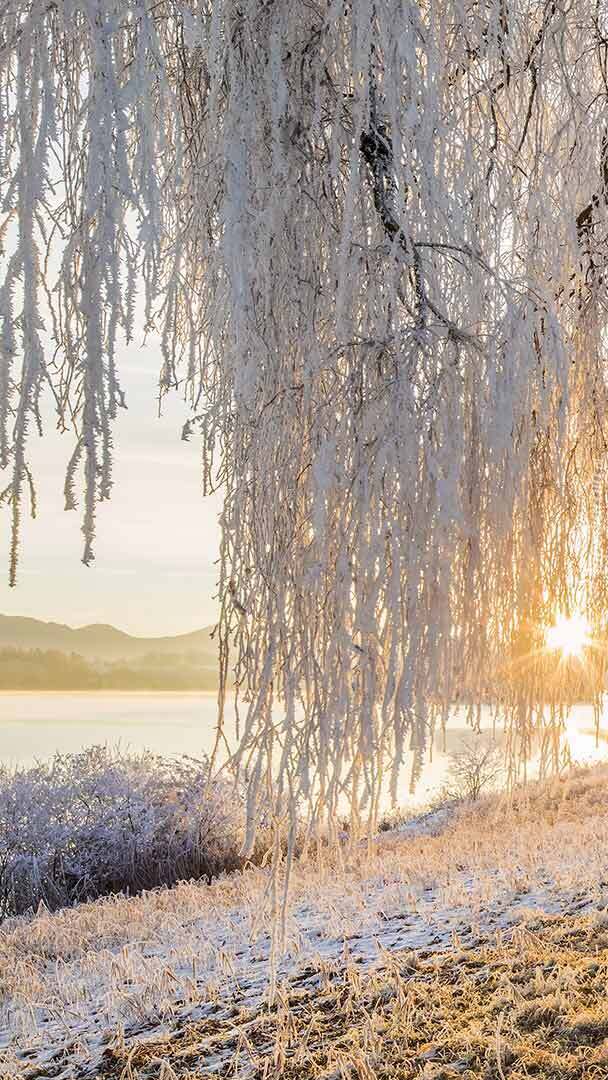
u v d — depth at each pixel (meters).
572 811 13.79
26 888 13.65
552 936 6.26
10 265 2.44
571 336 4.09
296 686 3.29
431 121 3.20
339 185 3.42
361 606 3.12
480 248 3.49
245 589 3.44
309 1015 5.74
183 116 3.50
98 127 2.54
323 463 3.06
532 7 4.07
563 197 4.00
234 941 7.93
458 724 3.93
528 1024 4.95
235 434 3.42
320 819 3.35
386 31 3.12
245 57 3.22
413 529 3.11
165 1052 5.61
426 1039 5.05
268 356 3.26
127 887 13.77
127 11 2.74
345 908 8.41
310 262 3.39
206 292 3.56
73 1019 6.68
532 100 3.87
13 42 2.73
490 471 3.22
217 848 14.60
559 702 3.86
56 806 14.28
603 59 4.30
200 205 3.33
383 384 3.20
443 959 6.23
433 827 17.62
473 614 3.29
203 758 15.33
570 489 3.88
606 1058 4.43
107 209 2.54
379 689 3.22
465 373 3.23
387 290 3.27
